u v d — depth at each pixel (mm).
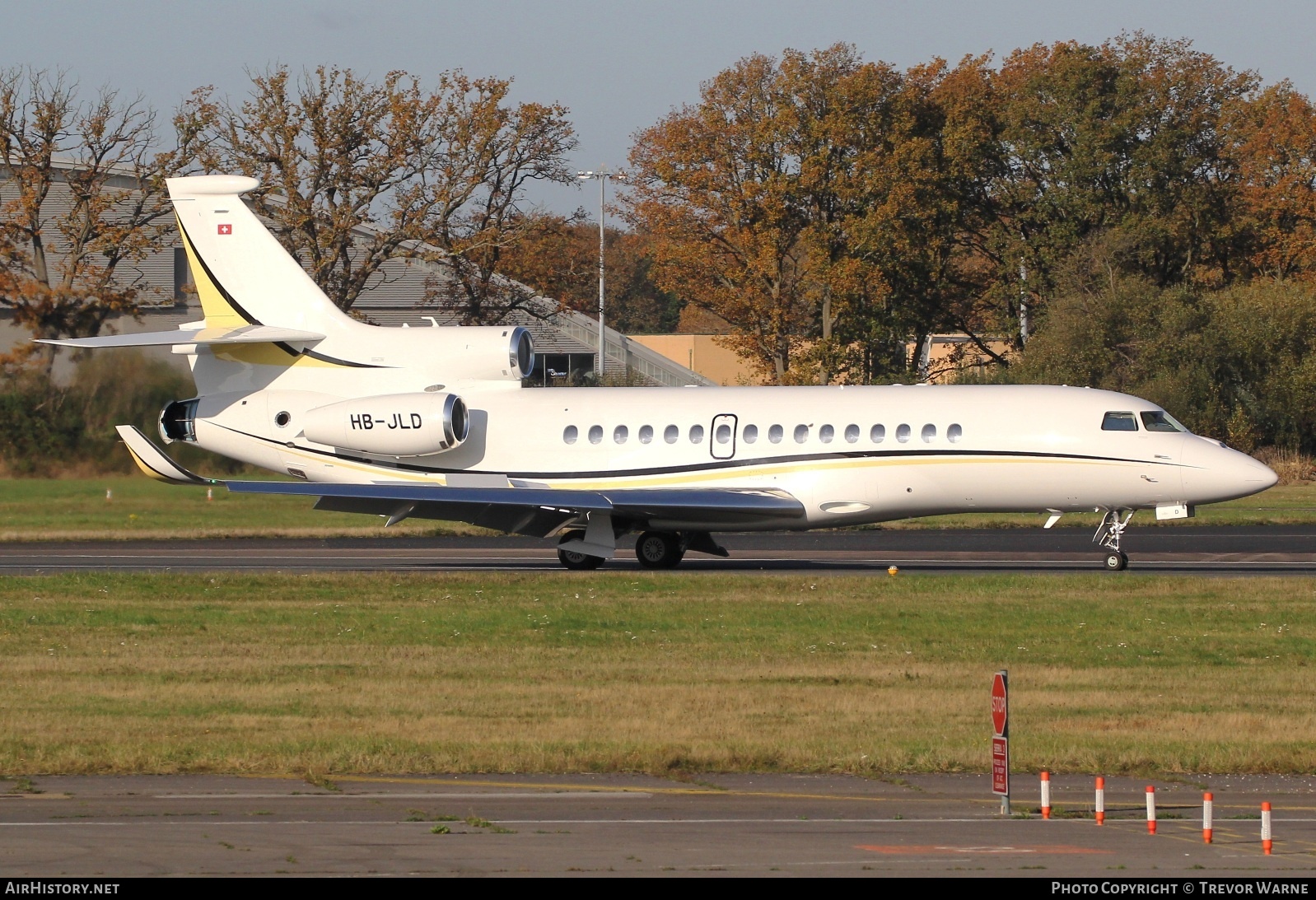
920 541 149875
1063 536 154500
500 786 48750
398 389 126125
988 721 60469
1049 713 62562
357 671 73500
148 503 177375
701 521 119938
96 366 191125
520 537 157000
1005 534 157625
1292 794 48562
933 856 39188
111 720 60625
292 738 56594
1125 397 117312
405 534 159500
